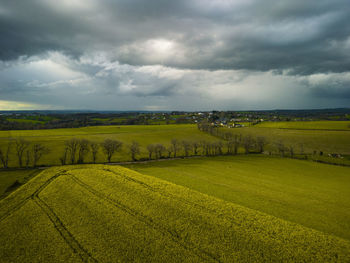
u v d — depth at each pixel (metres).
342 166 78.25
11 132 128.12
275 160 87.88
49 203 28.83
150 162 81.19
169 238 21.61
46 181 36.94
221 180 57.16
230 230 22.92
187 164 77.88
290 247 20.34
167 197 30.38
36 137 109.94
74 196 30.70
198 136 138.88
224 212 26.89
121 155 90.00
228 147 106.62
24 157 76.81
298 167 76.12
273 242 21.06
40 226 23.70
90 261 18.64
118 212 26.31
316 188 52.53
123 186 34.19
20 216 25.83
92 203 28.58
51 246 20.58
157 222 24.27
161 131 152.25
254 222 24.80
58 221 24.72
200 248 20.25
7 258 19.17
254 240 21.33
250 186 52.62
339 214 37.25
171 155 95.81
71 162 75.69
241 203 40.28
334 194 48.28
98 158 83.50
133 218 25.09
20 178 51.47
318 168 75.00
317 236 22.50
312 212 37.69
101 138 118.06
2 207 28.47
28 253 19.73
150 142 116.94
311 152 100.94
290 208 39.06
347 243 21.48
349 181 59.84
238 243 20.94
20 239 21.64
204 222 24.34
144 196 30.58
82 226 23.66
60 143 97.94
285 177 62.66
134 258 18.95
